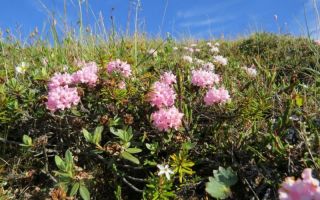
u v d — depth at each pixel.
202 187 0.33
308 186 0.16
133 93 0.39
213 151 0.35
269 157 0.33
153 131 0.37
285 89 0.45
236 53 0.99
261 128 0.38
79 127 0.36
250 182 0.31
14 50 0.62
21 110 0.37
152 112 0.38
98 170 0.34
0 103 0.37
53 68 0.50
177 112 0.34
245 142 0.35
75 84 0.39
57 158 0.30
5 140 0.36
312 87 0.48
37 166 0.36
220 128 0.37
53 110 0.34
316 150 0.32
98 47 0.64
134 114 0.39
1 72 0.48
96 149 0.34
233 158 0.33
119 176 0.33
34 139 0.37
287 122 0.34
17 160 0.36
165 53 0.64
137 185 0.34
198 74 0.41
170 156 0.32
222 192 0.28
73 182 0.29
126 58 0.54
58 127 0.37
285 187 0.17
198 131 0.38
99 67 0.45
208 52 0.92
